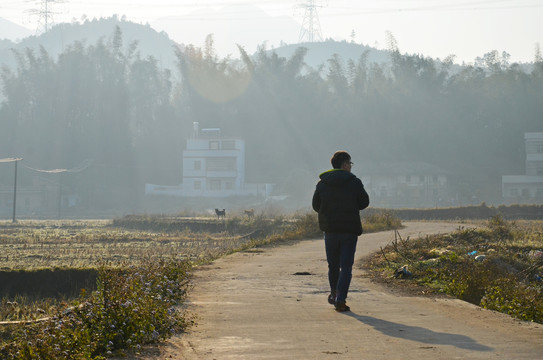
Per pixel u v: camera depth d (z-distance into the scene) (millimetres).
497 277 16234
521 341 8031
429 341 8055
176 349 7754
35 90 151625
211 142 133000
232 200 124875
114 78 152625
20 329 8836
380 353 7336
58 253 38688
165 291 11945
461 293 13672
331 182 10852
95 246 45656
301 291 13602
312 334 8594
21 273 26219
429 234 34219
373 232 39625
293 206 117375
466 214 74812
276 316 10172
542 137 129375
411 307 11258
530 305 12477
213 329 9055
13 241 50500
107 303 8633
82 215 121125
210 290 13773
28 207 136875
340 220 10727
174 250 40344
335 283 11117
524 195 126500
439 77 151750
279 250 26484
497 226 36156
